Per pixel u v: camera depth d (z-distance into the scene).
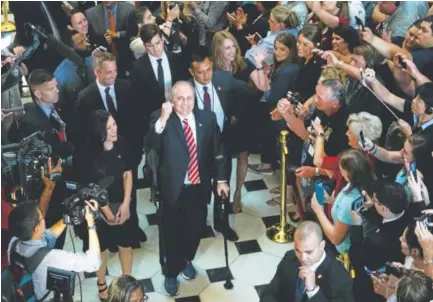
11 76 5.68
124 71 7.53
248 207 6.64
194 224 5.46
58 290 4.20
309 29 6.02
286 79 6.08
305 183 5.65
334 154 5.41
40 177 4.97
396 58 5.80
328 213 5.21
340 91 5.32
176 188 5.23
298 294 4.05
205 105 5.82
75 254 4.41
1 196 4.92
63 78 6.67
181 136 5.14
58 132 5.46
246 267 5.89
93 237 4.50
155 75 6.20
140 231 6.20
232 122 6.12
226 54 6.14
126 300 3.93
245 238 6.23
